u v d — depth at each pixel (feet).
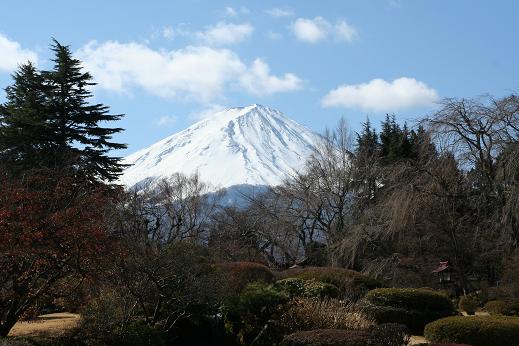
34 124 101.45
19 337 42.80
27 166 92.89
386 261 97.96
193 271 50.29
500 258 86.53
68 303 47.70
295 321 49.37
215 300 51.26
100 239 42.16
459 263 92.99
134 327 46.24
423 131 91.61
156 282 47.88
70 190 47.21
